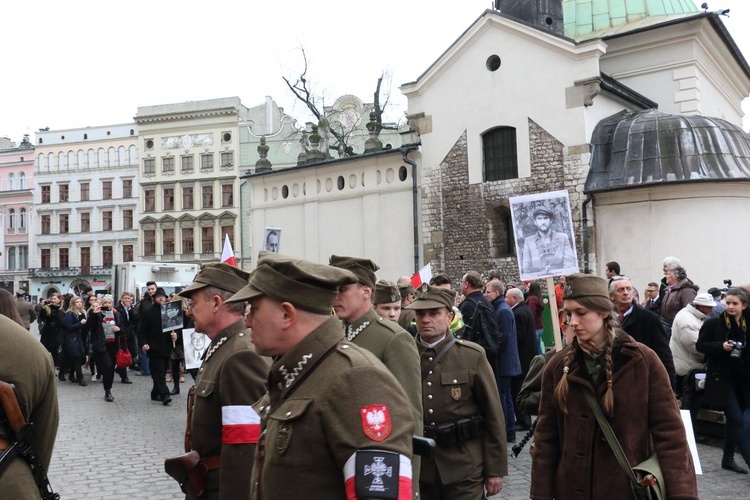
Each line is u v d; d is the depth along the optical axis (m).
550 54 22.14
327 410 2.41
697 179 19.69
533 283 13.16
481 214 23.45
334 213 27.31
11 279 76.88
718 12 28.64
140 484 7.95
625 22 30.03
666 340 8.43
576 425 3.72
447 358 5.21
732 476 8.04
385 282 5.93
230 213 62.59
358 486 2.25
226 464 3.71
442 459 5.02
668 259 11.81
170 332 14.40
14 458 3.27
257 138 62.59
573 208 21.45
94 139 71.88
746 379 8.05
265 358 3.93
